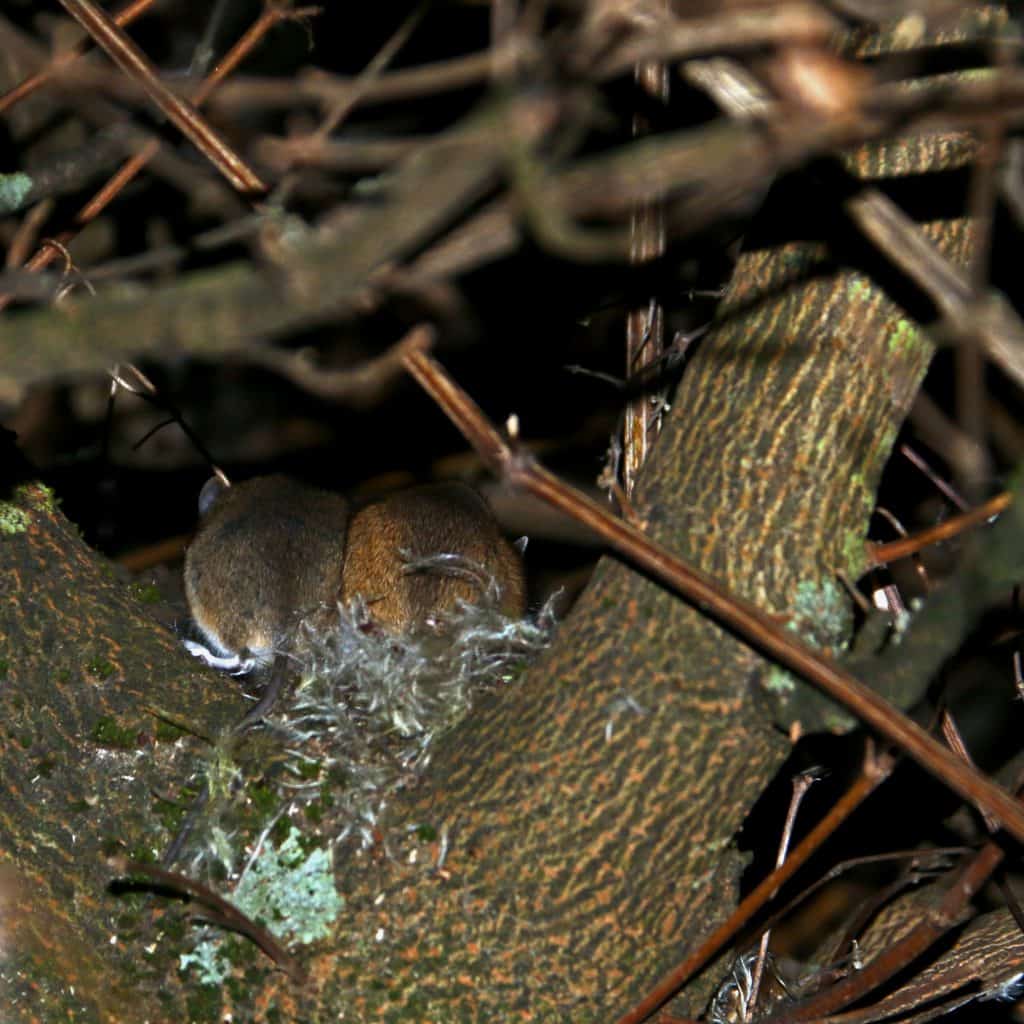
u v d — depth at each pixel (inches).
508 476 252.8
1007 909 401.1
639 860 302.4
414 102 589.0
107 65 357.4
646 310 395.9
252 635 439.8
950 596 261.9
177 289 185.9
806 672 260.1
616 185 178.7
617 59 187.8
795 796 373.7
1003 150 258.1
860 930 414.3
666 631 291.1
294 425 687.1
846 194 241.3
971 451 227.1
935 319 290.2
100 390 655.8
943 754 257.6
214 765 326.0
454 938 306.0
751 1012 363.9
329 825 317.4
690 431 301.0
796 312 295.0
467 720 325.1
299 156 251.0
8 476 349.7
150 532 652.7
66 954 311.6
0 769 322.0
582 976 304.8
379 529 461.4
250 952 311.6
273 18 336.2
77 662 336.2
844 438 289.9
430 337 221.5
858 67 215.0
